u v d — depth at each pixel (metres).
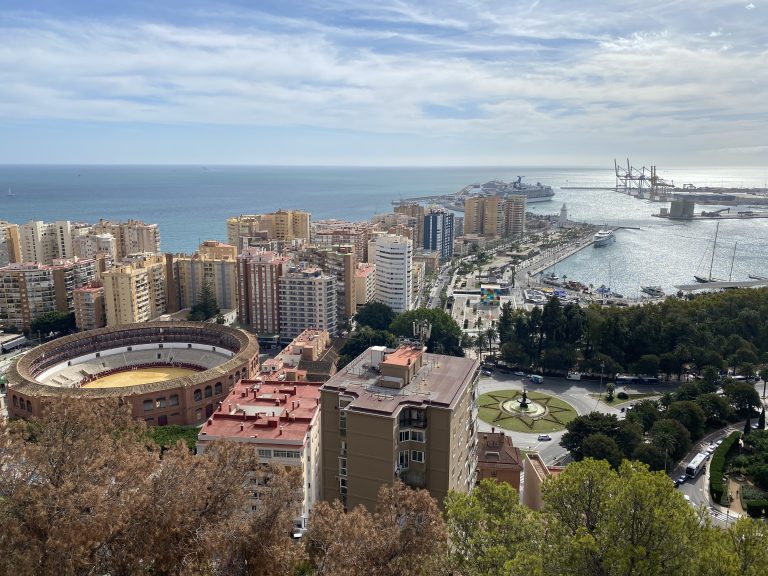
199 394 185.88
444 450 92.06
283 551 57.31
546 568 54.38
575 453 159.00
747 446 163.12
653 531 53.72
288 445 121.00
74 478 54.25
